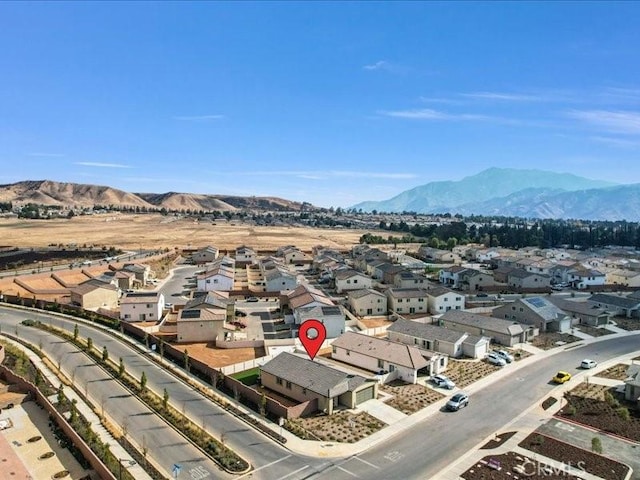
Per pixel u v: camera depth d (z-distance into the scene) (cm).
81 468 3628
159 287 11612
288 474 3634
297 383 4997
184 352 6125
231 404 4878
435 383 5556
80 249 16338
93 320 8081
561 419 4647
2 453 3809
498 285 12300
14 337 6919
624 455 3956
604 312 8594
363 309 9144
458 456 3922
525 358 6581
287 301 9269
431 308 9238
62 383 5209
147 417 4547
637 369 5581
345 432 4322
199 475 3588
